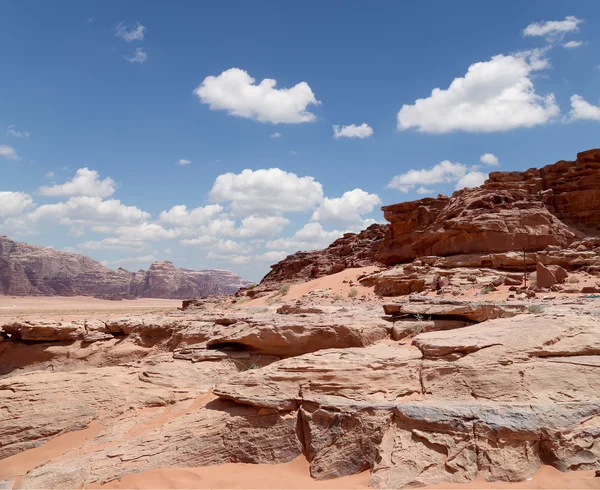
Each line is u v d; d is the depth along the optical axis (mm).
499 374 10375
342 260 60562
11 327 28500
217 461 10555
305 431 10578
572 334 11695
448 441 9133
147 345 25031
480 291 27344
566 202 37750
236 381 12164
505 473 8547
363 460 9492
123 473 10062
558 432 8914
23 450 12453
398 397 10664
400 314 16984
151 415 13242
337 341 15352
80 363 25234
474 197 37625
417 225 44094
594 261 29141
